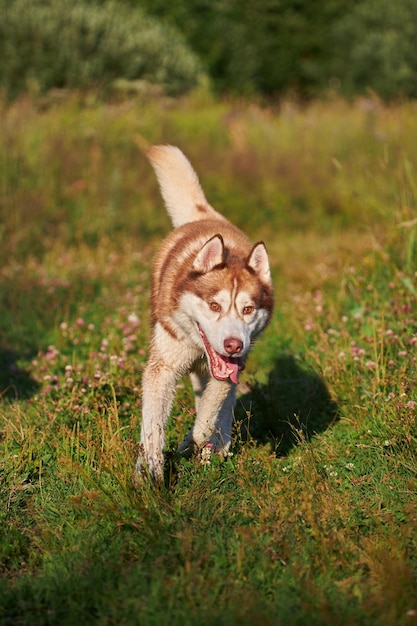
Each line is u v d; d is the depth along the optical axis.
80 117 14.44
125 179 12.77
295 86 25.94
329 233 12.43
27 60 17.45
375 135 14.15
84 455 4.64
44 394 5.53
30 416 5.25
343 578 3.53
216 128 15.45
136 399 5.44
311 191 13.47
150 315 5.04
